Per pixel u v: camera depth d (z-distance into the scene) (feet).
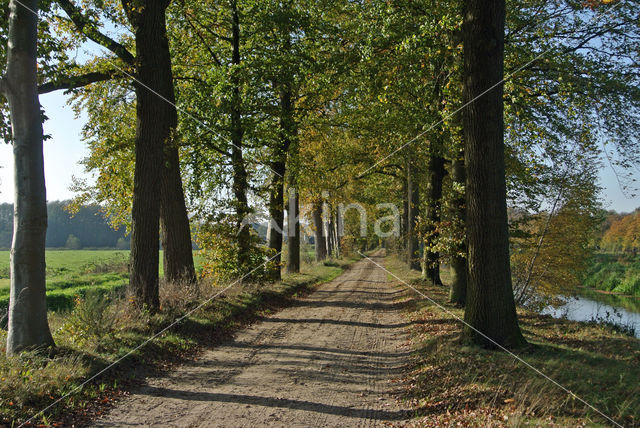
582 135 45.93
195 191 58.39
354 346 33.14
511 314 28.58
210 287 49.01
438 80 45.73
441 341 30.48
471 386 21.18
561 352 26.78
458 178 47.73
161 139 36.83
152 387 22.41
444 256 50.01
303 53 57.06
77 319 27.86
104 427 17.35
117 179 61.41
